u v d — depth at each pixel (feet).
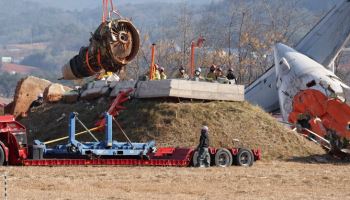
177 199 72.23
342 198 76.59
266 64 288.92
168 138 119.85
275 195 77.77
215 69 139.33
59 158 103.76
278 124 129.59
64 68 142.41
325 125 129.59
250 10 312.29
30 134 138.62
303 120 139.54
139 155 105.70
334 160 126.21
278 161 120.26
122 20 133.39
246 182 89.04
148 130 121.80
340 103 128.77
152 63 134.62
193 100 128.77
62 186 80.07
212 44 298.97
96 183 83.66
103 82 138.82
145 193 76.48
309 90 141.69
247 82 290.35
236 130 124.16
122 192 76.64
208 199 73.00
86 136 126.00
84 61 136.77
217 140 121.19
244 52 289.12
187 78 135.95
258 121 128.26
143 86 129.90
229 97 131.75
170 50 294.25
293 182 90.79
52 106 149.28
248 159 111.24
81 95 144.46
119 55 133.28
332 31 185.88
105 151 103.60
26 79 169.78
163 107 125.59
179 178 90.48
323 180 93.81
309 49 185.98
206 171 99.76
